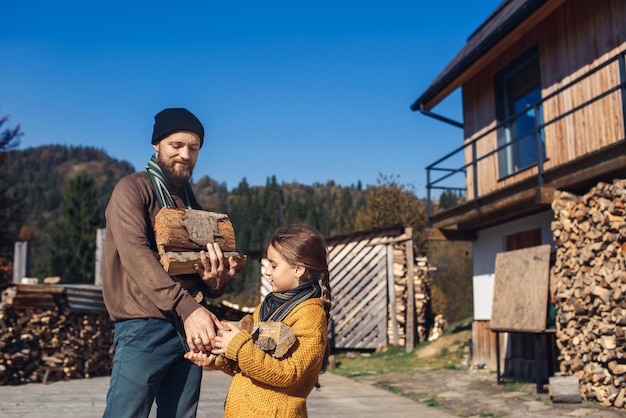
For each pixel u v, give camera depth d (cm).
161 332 271
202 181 19762
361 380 1010
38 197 17288
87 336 1023
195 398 291
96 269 1225
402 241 1488
